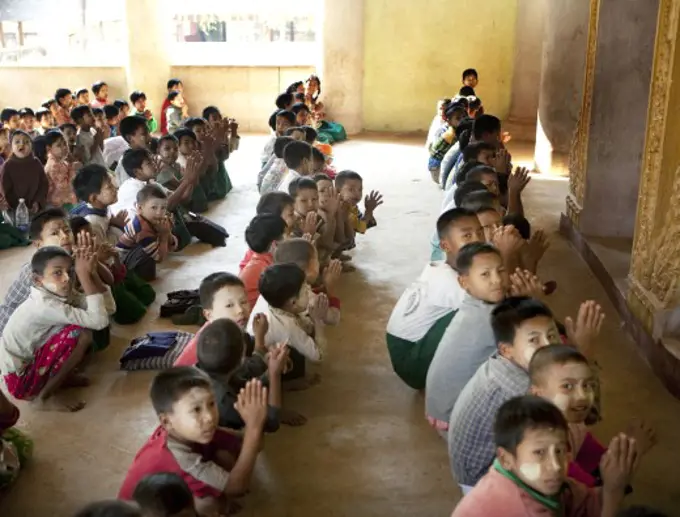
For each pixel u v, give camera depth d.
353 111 12.20
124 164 6.04
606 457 2.23
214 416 2.63
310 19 12.81
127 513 1.79
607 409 3.73
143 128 7.33
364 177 9.12
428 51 12.19
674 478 3.18
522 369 2.70
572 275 5.64
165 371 2.67
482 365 2.83
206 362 3.01
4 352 3.68
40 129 8.91
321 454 3.35
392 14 12.08
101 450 3.39
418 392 3.89
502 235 3.66
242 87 12.43
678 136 4.00
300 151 6.18
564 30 8.71
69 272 3.87
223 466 2.85
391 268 5.83
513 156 10.44
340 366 4.18
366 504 3.02
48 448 3.40
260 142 11.55
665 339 4.03
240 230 6.85
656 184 4.26
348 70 11.99
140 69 11.98
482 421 2.70
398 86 12.38
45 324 3.69
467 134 7.22
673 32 4.05
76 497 3.07
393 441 3.45
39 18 12.59
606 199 6.01
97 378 4.02
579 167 6.27
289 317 3.63
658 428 3.55
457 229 3.63
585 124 6.09
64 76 12.15
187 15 12.76
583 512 2.33
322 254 5.23
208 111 8.65
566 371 2.41
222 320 3.08
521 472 2.09
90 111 8.14
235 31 12.87
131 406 3.74
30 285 4.02
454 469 2.84
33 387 3.69
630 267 4.84
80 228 4.52
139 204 5.41
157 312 4.91
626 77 5.76
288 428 3.55
